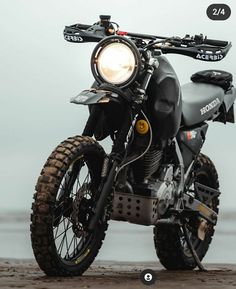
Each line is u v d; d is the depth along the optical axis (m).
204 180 8.85
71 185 7.23
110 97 7.23
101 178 7.34
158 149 7.65
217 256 11.55
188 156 8.17
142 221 7.59
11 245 12.16
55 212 7.15
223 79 8.70
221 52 7.63
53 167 7.03
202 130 8.36
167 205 7.82
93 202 7.35
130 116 7.39
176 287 6.55
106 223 7.48
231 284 6.79
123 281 6.89
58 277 7.12
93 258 7.43
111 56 7.26
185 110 8.13
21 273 7.59
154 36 7.64
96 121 7.51
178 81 7.68
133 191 7.59
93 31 7.75
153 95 7.53
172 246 8.51
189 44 7.68
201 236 8.45
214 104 8.48
